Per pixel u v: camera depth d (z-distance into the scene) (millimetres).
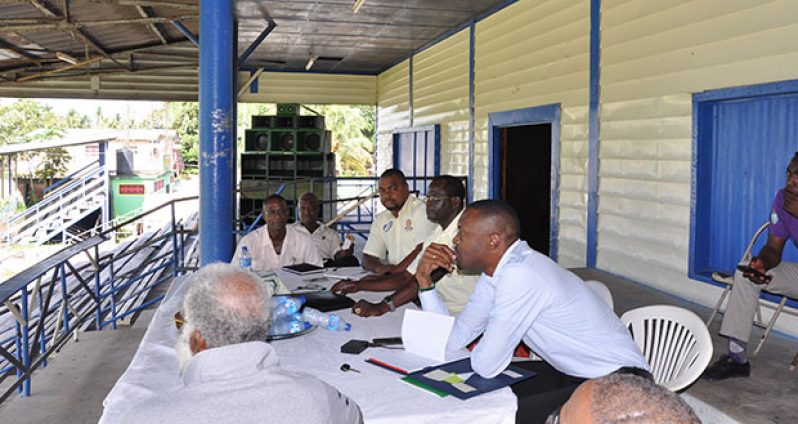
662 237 5383
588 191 6367
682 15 5051
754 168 4652
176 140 30594
